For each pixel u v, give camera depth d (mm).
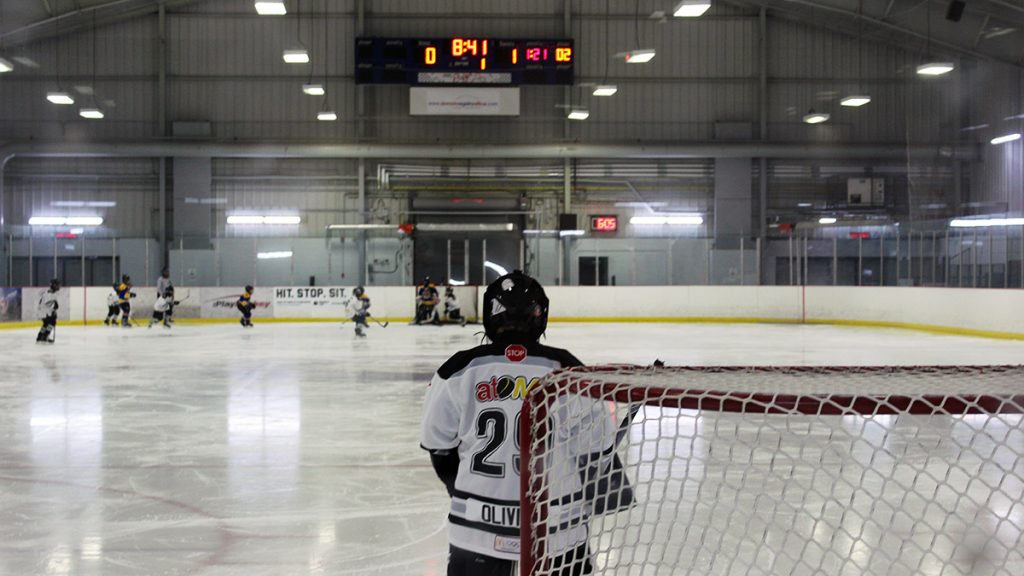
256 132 24453
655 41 24750
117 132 24281
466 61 23328
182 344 16078
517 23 24391
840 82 24672
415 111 23781
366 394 9172
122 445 6375
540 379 1758
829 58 24734
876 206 24359
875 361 12500
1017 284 17500
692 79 24812
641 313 23547
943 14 21297
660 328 20922
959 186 21938
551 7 24391
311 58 24391
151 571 3619
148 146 23500
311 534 4141
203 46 24297
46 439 6621
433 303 22422
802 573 3244
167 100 24359
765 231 24672
